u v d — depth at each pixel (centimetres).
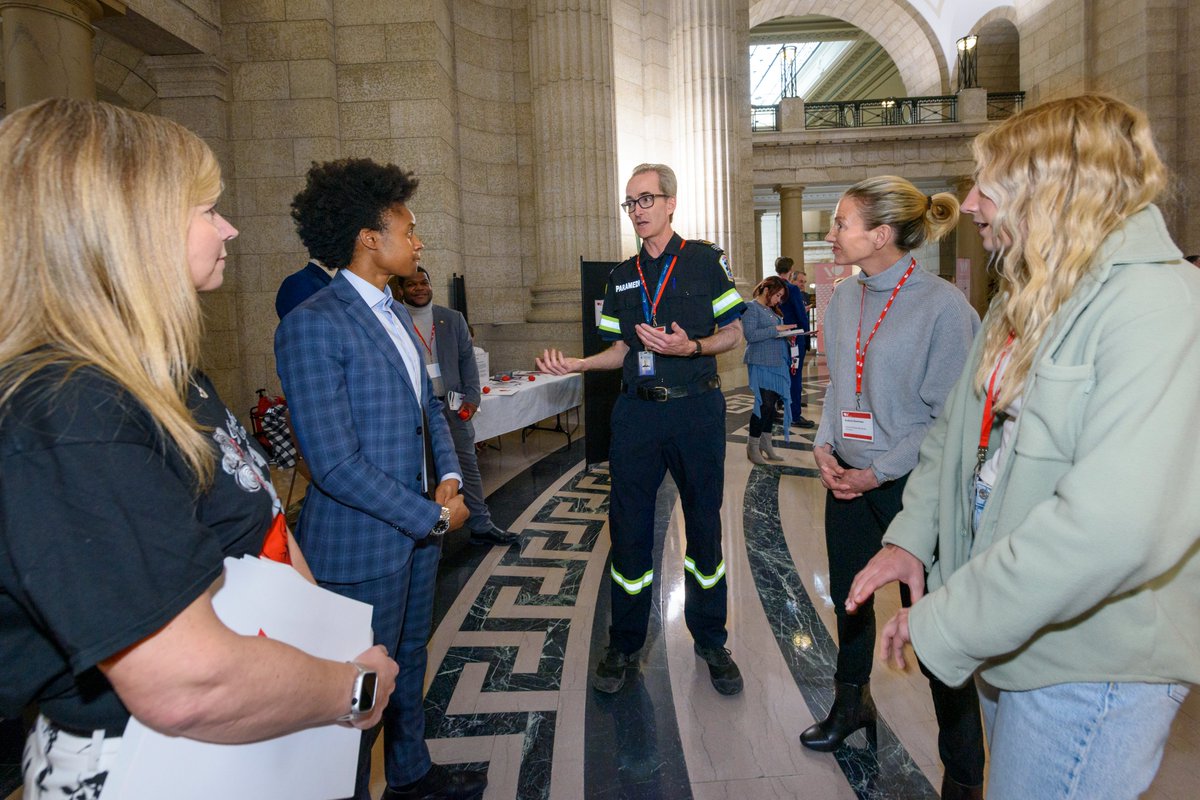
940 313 174
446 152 688
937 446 130
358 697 86
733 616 295
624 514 240
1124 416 79
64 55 464
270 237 660
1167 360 79
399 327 166
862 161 1650
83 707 71
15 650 67
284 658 76
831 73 2783
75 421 63
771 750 204
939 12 2038
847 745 207
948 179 1695
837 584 199
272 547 98
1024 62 1777
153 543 64
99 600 60
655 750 206
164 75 632
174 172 76
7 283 68
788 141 1627
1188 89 1331
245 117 655
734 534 401
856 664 199
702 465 236
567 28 741
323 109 653
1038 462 92
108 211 70
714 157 985
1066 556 78
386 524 153
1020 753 95
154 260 74
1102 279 88
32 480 61
